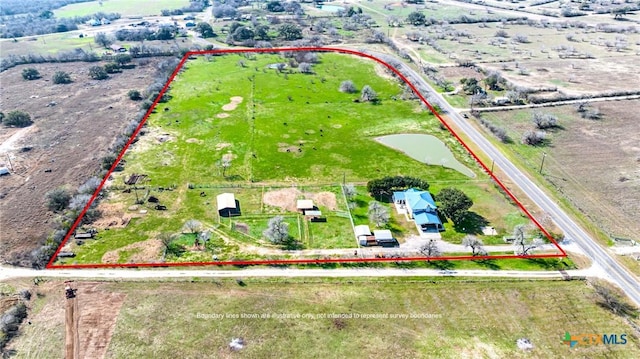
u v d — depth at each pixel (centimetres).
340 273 8075
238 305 7369
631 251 8475
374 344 6694
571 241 8769
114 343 6725
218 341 6744
